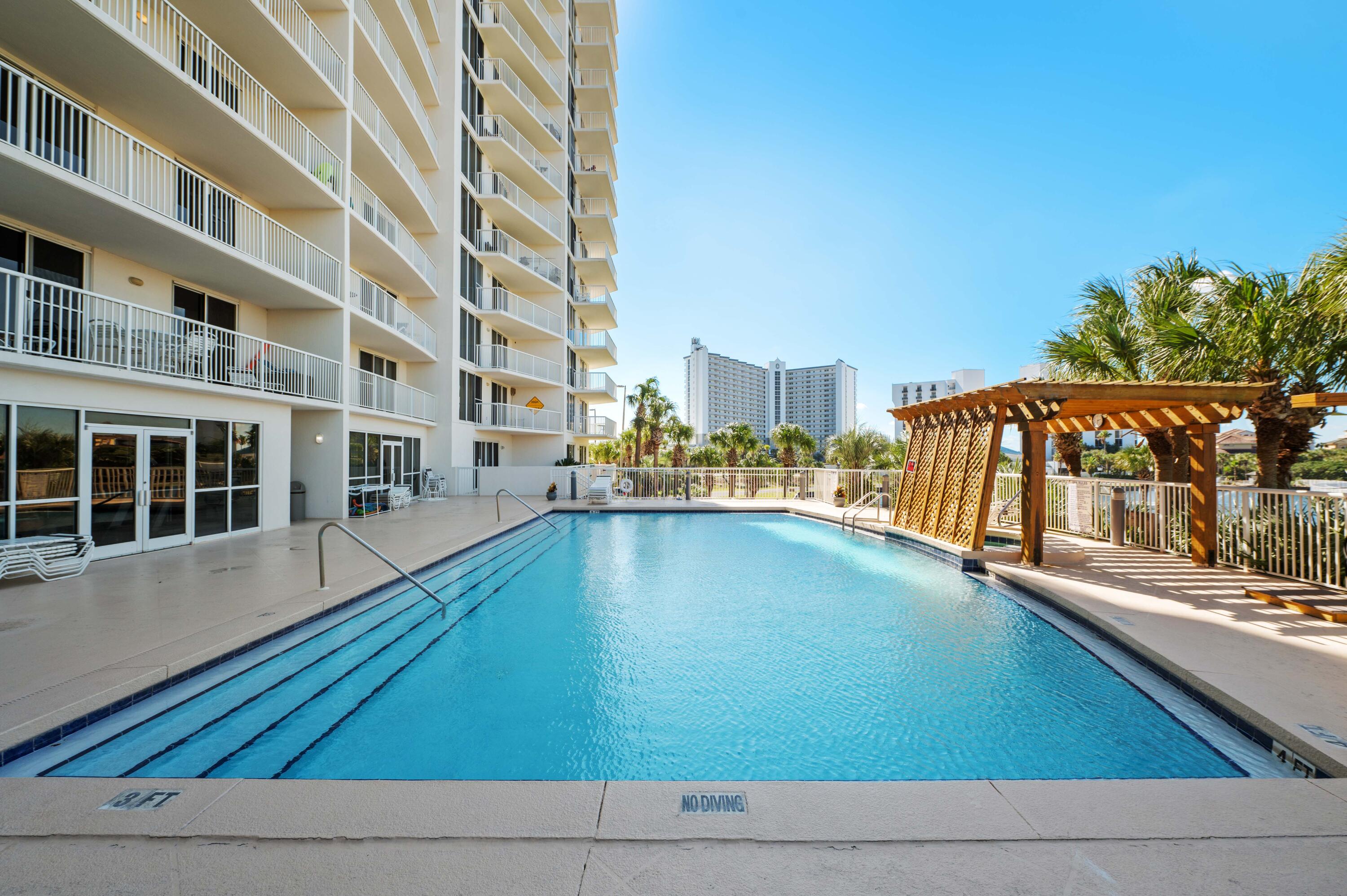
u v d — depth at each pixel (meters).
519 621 6.46
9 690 3.69
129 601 6.11
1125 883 1.94
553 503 19.50
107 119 9.98
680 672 4.97
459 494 21.58
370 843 2.17
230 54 11.91
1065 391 7.57
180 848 2.14
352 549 9.65
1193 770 3.27
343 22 14.19
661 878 1.97
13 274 7.27
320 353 13.84
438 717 4.11
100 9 7.86
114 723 3.70
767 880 1.96
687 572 9.30
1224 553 8.16
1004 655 5.32
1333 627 5.17
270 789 2.57
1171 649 4.57
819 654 5.37
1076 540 10.62
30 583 7.01
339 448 13.97
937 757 3.50
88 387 8.39
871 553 11.17
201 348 10.46
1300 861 2.07
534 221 26.39
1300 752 3.08
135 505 9.12
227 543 10.30
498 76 24.95
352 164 15.87
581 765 3.44
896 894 1.89
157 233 9.16
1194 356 8.95
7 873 2.00
